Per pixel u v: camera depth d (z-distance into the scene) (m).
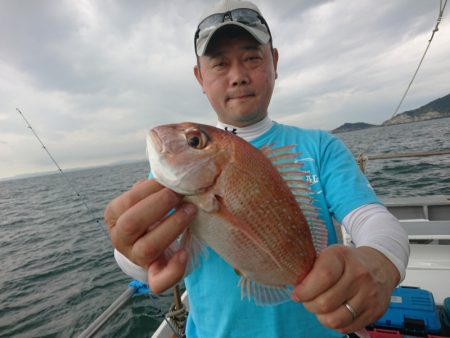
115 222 0.34
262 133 0.55
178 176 0.34
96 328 0.59
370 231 0.37
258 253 0.36
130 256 0.33
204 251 0.40
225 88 0.52
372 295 0.29
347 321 0.29
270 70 0.55
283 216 0.36
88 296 1.98
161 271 0.33
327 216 0.47
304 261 0.36
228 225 0.35
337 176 0.46
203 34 0.52
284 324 0.45
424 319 0.75
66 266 2.63
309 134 0.54
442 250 0.91
